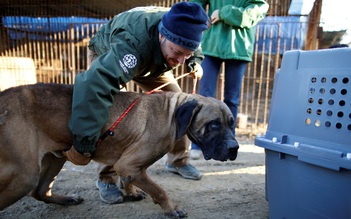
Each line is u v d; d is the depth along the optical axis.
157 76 3.13
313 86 2.22
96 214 2.84
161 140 2.67
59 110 2.49
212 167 4.23
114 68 2.39
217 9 4.39
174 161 3.75
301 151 2.17
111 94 2.40
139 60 2.58
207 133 2.68
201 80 4.58
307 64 2.29
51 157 2.84
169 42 2.59
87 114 2.28
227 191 3.39
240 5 4.32
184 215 2.78
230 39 4.29
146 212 2.88
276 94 2.52
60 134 2.50
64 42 9.15
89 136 2.31
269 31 7.70
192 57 3.34
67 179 3.64
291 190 2.32
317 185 2.14
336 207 2.05
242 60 4.40
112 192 3.07
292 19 7.44
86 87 2.28
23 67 8.67
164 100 2.77
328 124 2.11
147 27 2.62
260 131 6.85
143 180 2.67
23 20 9.60
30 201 3.08
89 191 3.32
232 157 2.62
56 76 9.24
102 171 3.09
